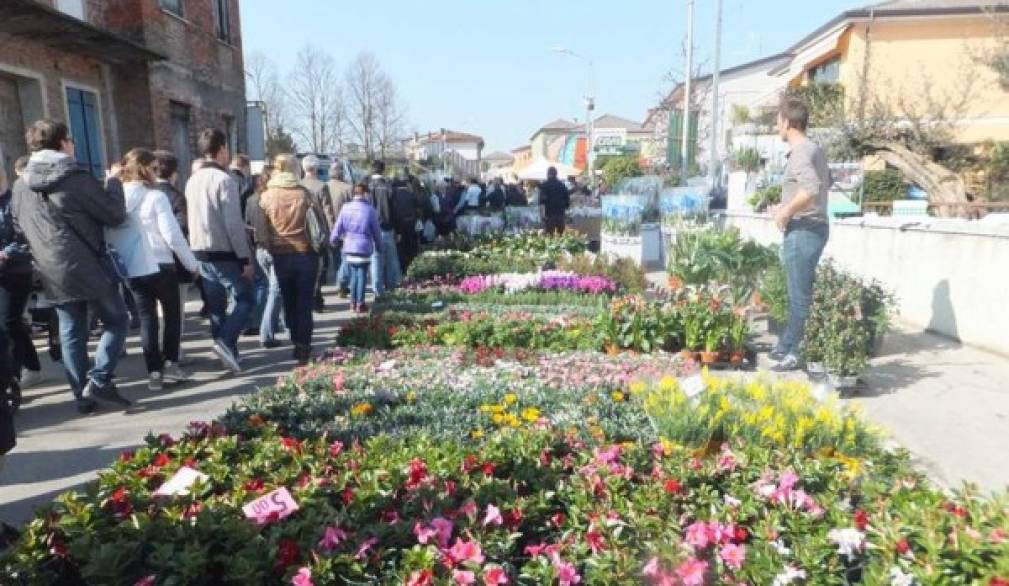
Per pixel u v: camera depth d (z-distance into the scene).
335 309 9.71
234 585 2.34
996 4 17.33
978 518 2.30
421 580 2.17
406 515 2.67
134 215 5.67
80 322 5.25
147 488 2.95
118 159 12.07
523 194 20.39
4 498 3.90
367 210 9.20
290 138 38.75
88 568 2.25
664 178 20.64
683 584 2.21
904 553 2.19
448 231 16.08
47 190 4.89
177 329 6.07
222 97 15.48
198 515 2.51
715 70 19.78
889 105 16.08
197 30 14.10
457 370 5.45
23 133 9.91
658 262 14.20
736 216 13.64
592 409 4.16
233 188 6.26
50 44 10.05
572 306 8.23
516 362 5.74
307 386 4.83
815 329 5.44
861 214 11.98
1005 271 6.15
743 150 16.80
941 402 4.99
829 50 22.09
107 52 10.73
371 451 3.33
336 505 2.82
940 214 12.16
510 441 3.40
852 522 2.40
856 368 5.14
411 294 8.94
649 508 2.65
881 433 3.49
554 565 2.29
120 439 4.78
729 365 6.27
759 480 2.77
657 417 3.61
